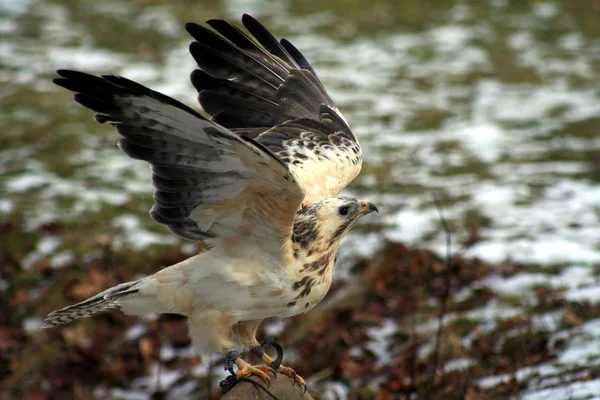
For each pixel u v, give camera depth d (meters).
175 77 23.36
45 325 7.39
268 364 7.02
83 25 28.03
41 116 20.48
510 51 26.66
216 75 7.95
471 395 9.88
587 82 23.77
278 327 12.38
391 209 15.30
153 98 5.90
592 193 16.11
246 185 6.36
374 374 11.19
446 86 23.64
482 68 25.20
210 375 10.95
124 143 6.28
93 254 14.22
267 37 8.31
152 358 12.24
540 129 20.19
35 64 24.17
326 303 12.68
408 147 18.91
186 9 29.92
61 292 13.34
